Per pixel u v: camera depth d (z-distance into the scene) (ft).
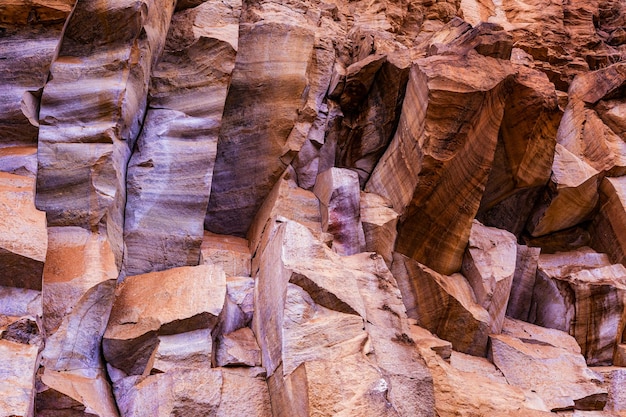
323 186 30.86
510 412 23.04
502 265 30.91
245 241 30.91
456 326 28.94
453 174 29.60
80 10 26.27
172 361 21.11
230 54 30.63
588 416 25.68
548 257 36.19
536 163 33.58
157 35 29.12
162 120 29.04
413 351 21.72
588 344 31.86
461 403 22.88
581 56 49.34
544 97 31.19
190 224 27.58
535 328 31.76
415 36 46.78
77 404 18.72
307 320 21.06
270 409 20.61
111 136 25.18
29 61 24.82
